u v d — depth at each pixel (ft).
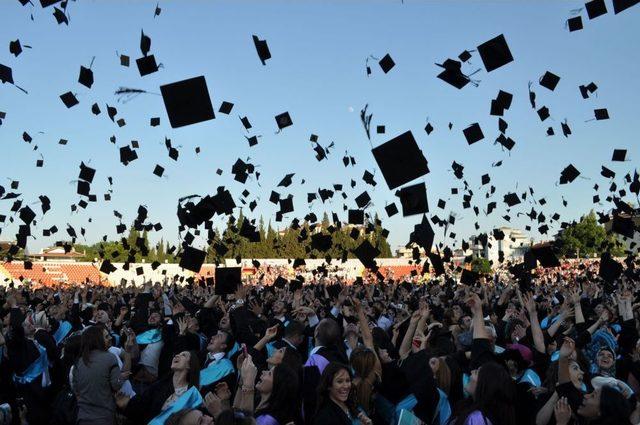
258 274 123.24
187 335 22.43
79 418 15.23
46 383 20.75
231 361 18.56
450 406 14.37
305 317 22.79
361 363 13.88
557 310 27.40
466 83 21.42
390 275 107.04
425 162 17.52
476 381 11.78
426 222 21.25
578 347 16.38
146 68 25.12
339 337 16.31
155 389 14.51
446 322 28.43
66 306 35.35
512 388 10.77
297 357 15.02
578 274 85.20
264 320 26.99
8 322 25.62
